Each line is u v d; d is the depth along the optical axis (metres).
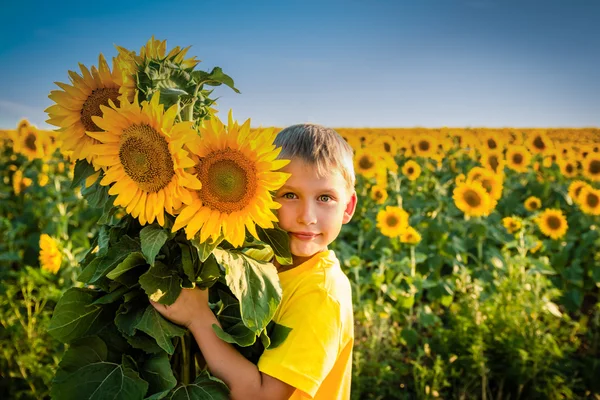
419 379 4.01
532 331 4.06
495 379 4.12
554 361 4.05
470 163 10.39
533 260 4.97
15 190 7.62
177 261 1.56
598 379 4.11
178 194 1.37
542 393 3.89
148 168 1.37
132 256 1.46
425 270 5.71
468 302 4.45
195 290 1.53
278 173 1.44
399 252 5.75
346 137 11.87
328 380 1.75
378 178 7.50
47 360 3.67
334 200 1.75
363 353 4.04
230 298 1.71
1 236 5.66
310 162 1.71
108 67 1.52
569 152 10.85
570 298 5.37
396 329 4.58
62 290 4.31
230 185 1.41
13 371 3.64
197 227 1.41
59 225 5.55
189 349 1.63
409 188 8.96
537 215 6.30
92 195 1.58
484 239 6.08
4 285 4.22
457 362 4.02
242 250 1.63
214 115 1.51
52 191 6.49
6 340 3.69
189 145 1.38
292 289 1.71
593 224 6.77
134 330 1.48
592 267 5.82
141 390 1.46
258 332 1.45
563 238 6.46
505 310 4.18
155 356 1.53
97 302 1.51
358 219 7.45
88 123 1.51
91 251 1.81
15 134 7.40
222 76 1.59
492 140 10.47
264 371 1.53
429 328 4.61
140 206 1.40
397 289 4.83
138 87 1.46
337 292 1.71
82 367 1.54
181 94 1.43
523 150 9.06
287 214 1.73
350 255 5.45
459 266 5.52
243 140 1.43
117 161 1.40
